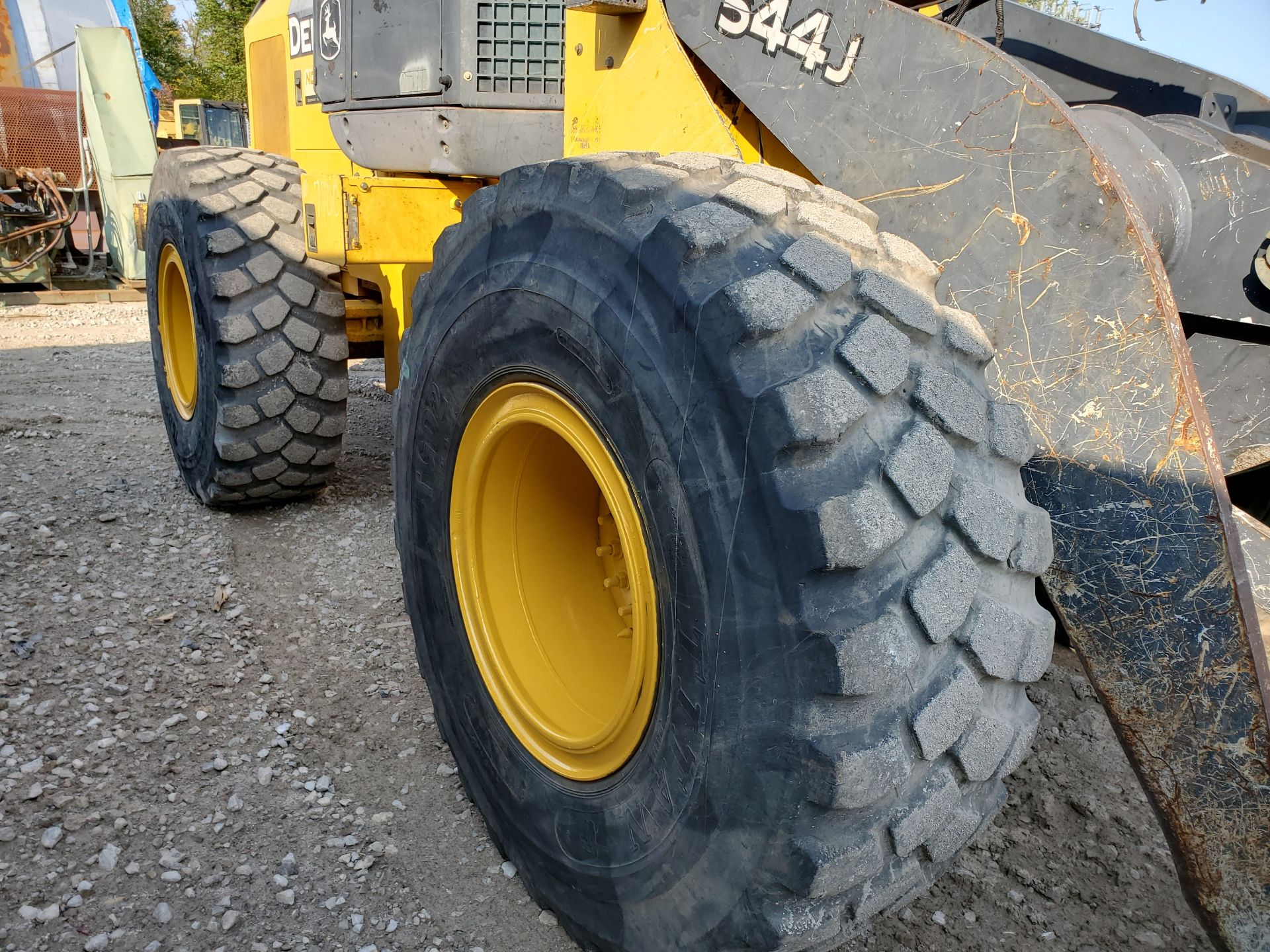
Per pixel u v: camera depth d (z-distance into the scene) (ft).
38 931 5.57
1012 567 4.25
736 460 3.95
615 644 6.14
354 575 10.66
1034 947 5.85
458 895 6.08
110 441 15.29
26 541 10.73
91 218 33.14
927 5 7.30
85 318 28.40
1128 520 4.54
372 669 8.74
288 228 11.14
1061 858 6.65
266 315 10.79
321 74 10.33
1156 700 4.55
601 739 5.11
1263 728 4.25
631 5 5.93
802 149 5.45
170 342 12.67
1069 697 8.61
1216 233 6.26
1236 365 6.97
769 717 3.95
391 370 12.02
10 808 6.54
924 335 4.24
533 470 6.01
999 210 4.76
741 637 4.00
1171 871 6.53
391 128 9.52
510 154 8.91
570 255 4.79
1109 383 4.53
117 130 31.27
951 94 4.85
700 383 4.07
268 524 12.00
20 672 8.11
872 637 3.74
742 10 5.57
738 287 3.96
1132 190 5.96
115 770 7.03
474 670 6.12
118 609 9.39
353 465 14.79
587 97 6.63
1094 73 8.08
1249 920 4.44
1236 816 4.39
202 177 11.14
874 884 4.17
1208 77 7.63
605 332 4.53
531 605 6.14
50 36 39.47
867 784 3.82
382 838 6.55
